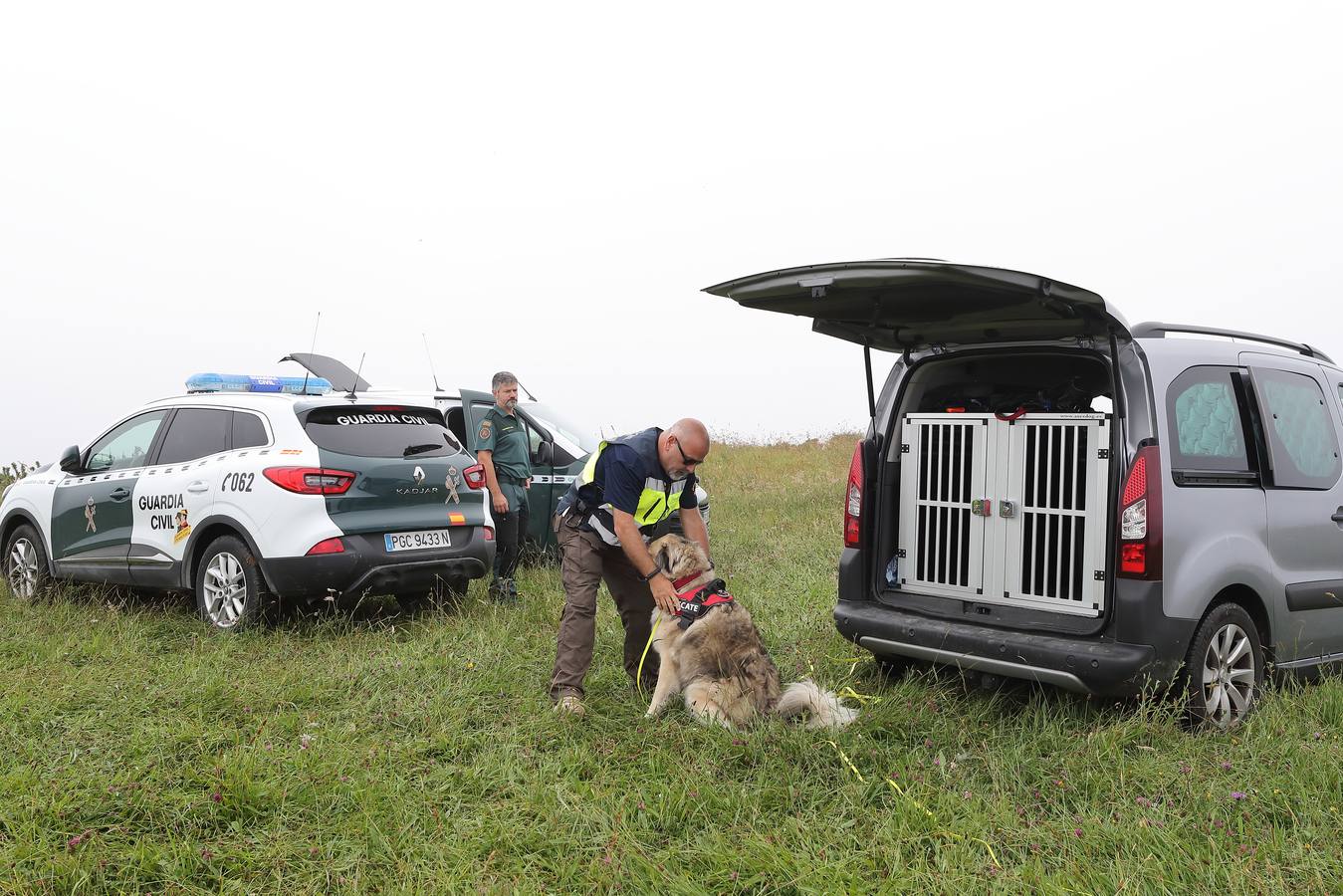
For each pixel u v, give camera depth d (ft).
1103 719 13.26
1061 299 12.26
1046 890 8.68
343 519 19.15
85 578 22.82
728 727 13.15
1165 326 14.23
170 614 21.07
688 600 14.05
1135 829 9.80
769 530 33.40
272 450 19.33
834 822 10.40
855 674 16.05
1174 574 12.47
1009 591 13.92
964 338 14.89
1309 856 9.18
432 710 13.96
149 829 10.19
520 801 10.98
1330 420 16.15
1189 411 13.39
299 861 9.66
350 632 19.15
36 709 13.67
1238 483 13.73
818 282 12.84
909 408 15.53
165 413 22.24
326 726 13.47
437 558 20.35
